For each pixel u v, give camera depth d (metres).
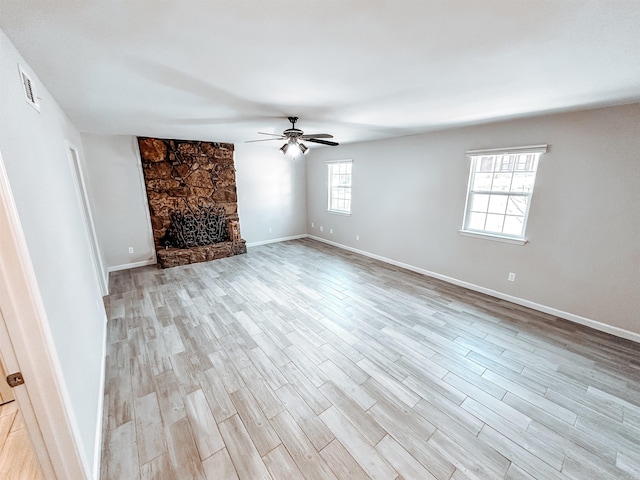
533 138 3.30
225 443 1.80
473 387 2.28
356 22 1.33
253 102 2.70
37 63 1.72
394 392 2.22
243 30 1.40
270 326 3.19
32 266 1.15
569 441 1.82
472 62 1.79
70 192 2.56
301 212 7.56
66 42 1.49
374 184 5.49
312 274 4.88
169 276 4.76
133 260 5.21
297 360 2.61
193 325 3.21
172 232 5.43
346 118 3.40
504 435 1.86
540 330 3.09
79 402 1.52
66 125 3.09
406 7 1.21
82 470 1.35
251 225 6.68
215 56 1.69
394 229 5.26
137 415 2.00
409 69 1.91
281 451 1.75
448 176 4.27
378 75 2.01
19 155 1.30
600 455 1.73
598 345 2.82
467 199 4.08
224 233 6.14
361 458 1.71
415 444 1.79
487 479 1.59
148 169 5.06
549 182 3.24
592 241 3.04
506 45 1.56
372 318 3.36
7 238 1.05
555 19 1.30
